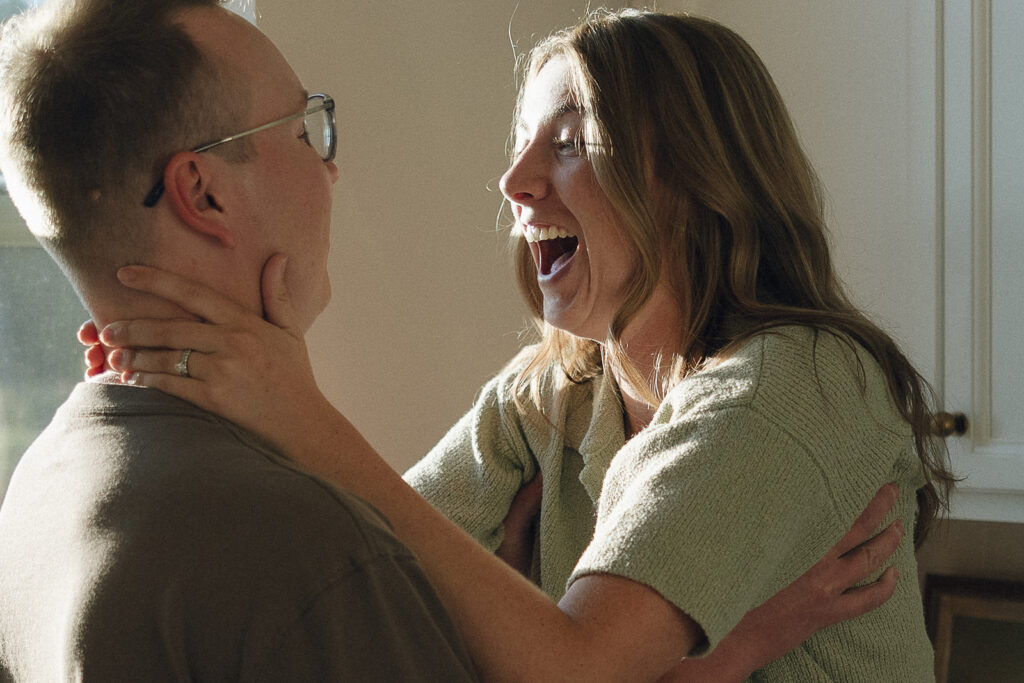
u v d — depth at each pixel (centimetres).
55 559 75
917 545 122
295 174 87
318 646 68
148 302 82
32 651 78
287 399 84
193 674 69
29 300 158
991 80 170
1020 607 210
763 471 92
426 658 71
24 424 159
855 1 180
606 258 113
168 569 69
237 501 70
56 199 80
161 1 82
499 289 187
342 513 71
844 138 182
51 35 81
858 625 107
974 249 172
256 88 85
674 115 109
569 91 113
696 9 196
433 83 176
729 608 87
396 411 171
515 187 115
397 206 171
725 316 111
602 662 83
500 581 86
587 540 124
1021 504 173
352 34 165
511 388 132
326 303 93
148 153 79
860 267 182
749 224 110
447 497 131
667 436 96
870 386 103
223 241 83
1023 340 169
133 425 78
